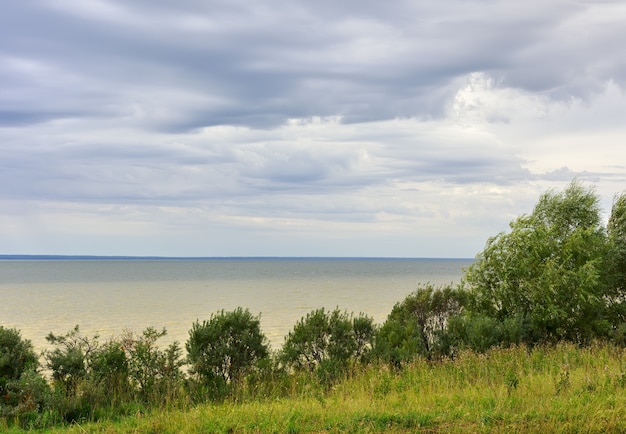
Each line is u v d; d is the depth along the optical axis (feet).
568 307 72.95
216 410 37.32
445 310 69.82
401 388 44.50
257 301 194.39
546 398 36.14
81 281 374.84
